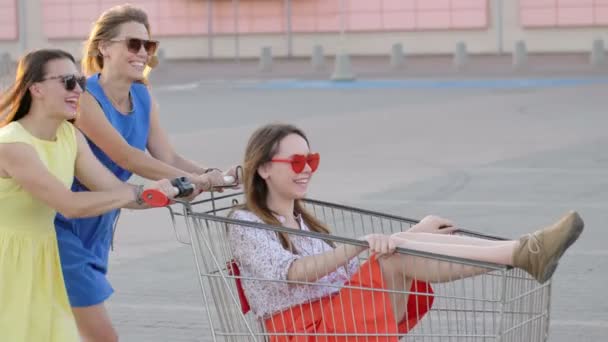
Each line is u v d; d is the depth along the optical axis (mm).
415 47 43594
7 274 5070
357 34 44375
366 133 19156
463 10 42719
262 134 5391
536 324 5078
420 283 5250
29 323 5082
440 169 14812
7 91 5082
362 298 5117
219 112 23938
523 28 42062
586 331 7480
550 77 31797
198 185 5613
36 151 5035
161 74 37875
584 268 9164
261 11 45250
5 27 47594
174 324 7891
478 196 12625
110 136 5738
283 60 44438
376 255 5055
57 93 5047
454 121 20812
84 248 5637
